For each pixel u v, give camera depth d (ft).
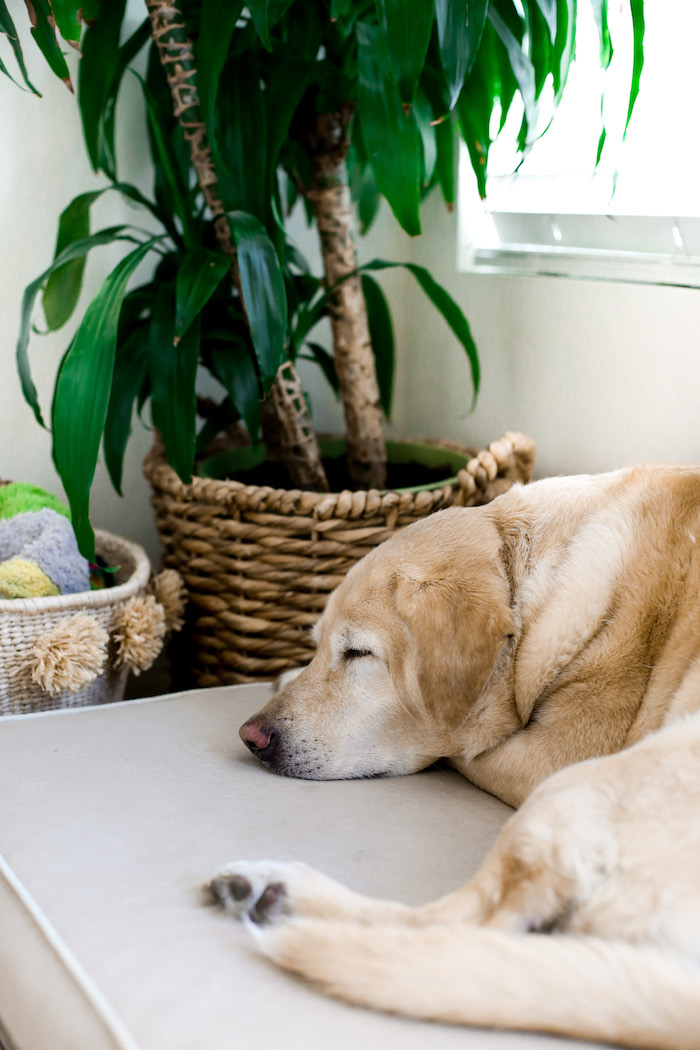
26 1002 2.64
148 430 6.99
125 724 4.52
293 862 3.09
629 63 5.49
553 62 4.92
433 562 4.13
